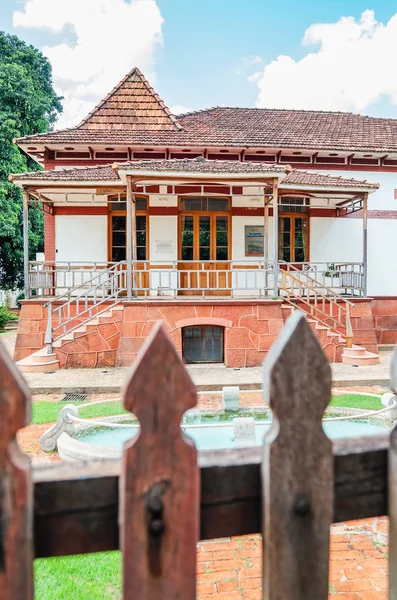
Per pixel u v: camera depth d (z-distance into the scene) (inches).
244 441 179.9
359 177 596.4
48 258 554.9
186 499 37.7
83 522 36.4
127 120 616.4
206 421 253.9
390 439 42.7
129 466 36.5
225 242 569.9
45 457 201.2
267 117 709.3
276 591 39.4
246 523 40.1
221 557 130.4
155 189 552.1
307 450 40.2
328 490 40.6
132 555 36.5
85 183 460.4
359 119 731.4
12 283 1021.2
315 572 40.2
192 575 37.8
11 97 900.0
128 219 425.1
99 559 125.7
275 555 39.4
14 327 800.3
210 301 416.2
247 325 419.2
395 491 41.8
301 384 40.3
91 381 343.9
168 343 38.0
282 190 499.8
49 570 119.8
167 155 565.0
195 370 394.9
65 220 555.8
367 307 487.5
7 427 34.6
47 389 322.7
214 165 451.5
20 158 897.5
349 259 588.1
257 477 40.3
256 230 570.6
